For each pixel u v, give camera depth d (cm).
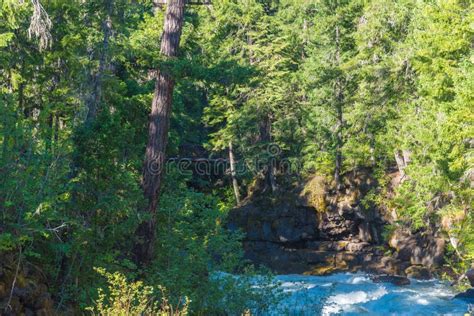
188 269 1529
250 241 3972
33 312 1173
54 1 2086
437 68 2308
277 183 4462
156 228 1781
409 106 3034
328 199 3869
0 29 2033
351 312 2108
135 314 1176
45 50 2114
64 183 1413
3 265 1159
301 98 4519
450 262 2852
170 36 1803
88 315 1349
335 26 4053
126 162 1620
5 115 1166
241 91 4222
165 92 1795
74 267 1398
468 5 2267
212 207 1856
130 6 2120
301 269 3609
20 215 1141
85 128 1501
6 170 1138
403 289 2733
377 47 3512
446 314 2056
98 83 2041
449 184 2548
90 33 2216
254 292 1597
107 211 1463
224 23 4212
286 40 4428
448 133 2125
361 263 3562
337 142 3903
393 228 3228
